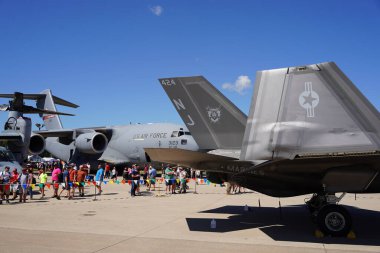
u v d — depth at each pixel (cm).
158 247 593
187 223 822
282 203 1201
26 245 602
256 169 702
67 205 1168
